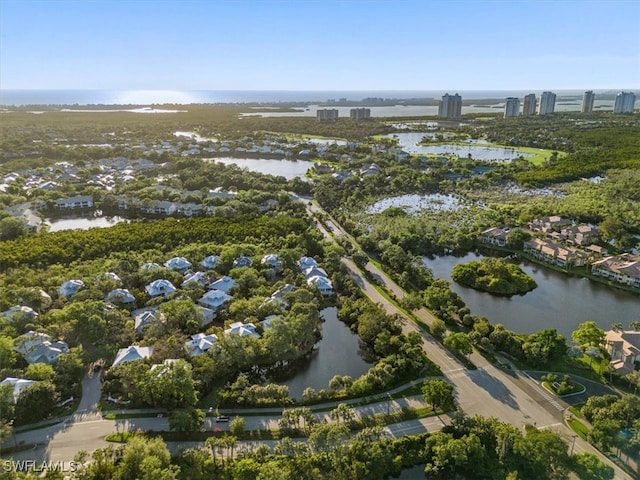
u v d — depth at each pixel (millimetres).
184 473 73438
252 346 104188
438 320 117062
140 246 166125
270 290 135125
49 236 169000
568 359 106688
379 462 75438
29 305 122812
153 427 85250
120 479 69812
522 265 170250
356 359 111625
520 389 96375
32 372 92625
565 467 73000
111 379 96000
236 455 78750
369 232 197750
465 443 77438
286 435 83125
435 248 181500
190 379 89250
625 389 96688
